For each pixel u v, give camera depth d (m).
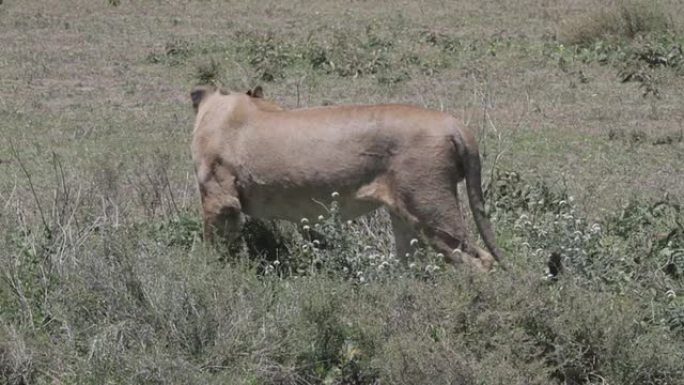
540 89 59.94
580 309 24.86
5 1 91.94
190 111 55.38
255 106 30.58
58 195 33.66
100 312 26.56
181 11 89.06
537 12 87.00
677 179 43.34
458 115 53.78
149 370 24.28
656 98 57.75
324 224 29.27
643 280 29.34
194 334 25.52
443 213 28.66
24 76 63.66
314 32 79.00
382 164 28.84
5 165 44.25
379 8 90.81
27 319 26.81
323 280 26.91
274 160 29.70
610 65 65.69
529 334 24.69
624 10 73.00
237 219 30.81
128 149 47.38
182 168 43.25
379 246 30.88
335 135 29.12
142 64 67.75
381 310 25.28
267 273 28.70
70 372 25.28
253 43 69.81
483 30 80.19
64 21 83.44
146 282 26.47
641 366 24.41
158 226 32.59
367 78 63.09
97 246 28.38
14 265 28.28
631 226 33.44
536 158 46.28
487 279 25.31
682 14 75.38
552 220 31.41
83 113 54.84
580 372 24.58
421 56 68.00
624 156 46.66
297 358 25.28
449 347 23.84
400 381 23.55
